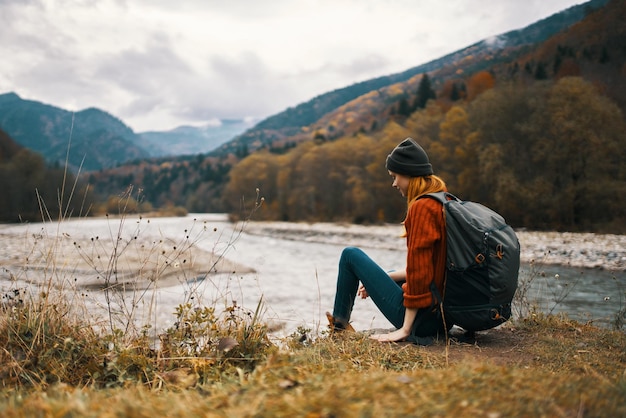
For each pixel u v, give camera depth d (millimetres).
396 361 2707
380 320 5863
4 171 58938
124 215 3518
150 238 16656
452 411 1341
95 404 1521
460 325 2963
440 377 1750
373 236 32531
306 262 15641
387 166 3090
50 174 61062
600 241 21359
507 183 32375
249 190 76125
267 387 1647
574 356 2863
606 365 2676
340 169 62094
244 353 2746
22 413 1456
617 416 1394
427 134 46594
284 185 71438
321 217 62906
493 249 2727
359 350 2893
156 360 2615
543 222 33594
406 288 2986
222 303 6570
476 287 2803
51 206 20703
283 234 42438
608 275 12602
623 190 30484
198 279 8961
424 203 2861
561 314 4285
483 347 3109
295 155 72688
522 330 3682
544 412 1381
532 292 7426
